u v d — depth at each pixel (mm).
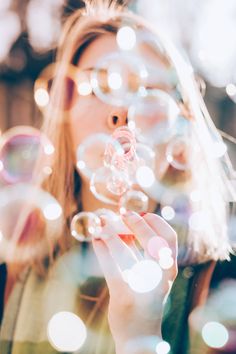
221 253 734
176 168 737
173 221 739
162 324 720
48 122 783
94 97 730
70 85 754
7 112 1860
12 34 1609
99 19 739
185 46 1247
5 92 1851
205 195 741
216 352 691
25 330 776
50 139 784
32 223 823
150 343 583
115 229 624
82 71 743
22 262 818
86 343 733
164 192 741
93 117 732
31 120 1870
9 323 794
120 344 590
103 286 770
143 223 609
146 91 715
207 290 726
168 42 737
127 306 591
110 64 723
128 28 690
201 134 739
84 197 792
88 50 741
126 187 688
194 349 708
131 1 828
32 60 1692
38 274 799
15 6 1545
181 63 741
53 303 778
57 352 757
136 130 704
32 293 792
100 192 712
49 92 826
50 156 804
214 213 743
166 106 709
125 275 601
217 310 714
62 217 799
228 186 778
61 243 800
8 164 875
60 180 796
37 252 808
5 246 835
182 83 737
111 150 685
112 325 596
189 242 733
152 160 703
